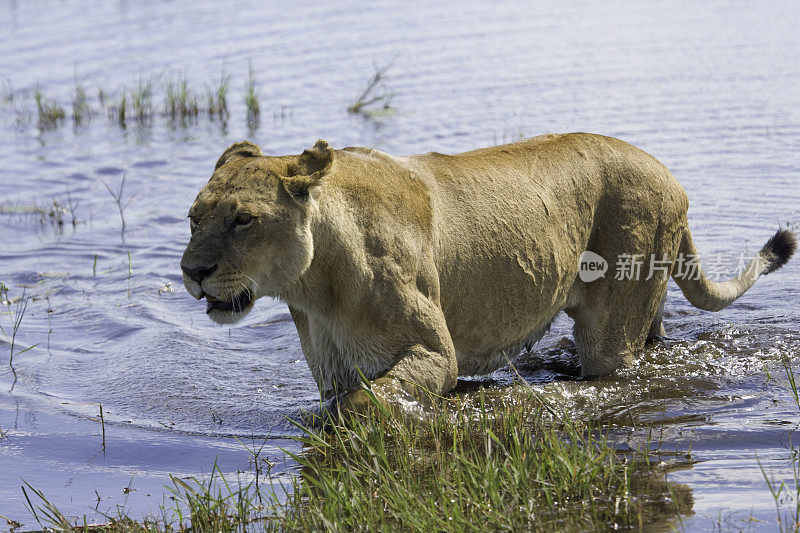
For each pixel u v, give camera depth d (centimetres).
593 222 1123
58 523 796
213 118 2594
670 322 1355
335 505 779
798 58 2944
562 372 1193
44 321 1404
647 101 2514
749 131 2228
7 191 2055
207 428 1036
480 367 1098
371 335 965
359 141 2233
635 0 4184
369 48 3303
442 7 4103
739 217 1719
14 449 971
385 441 926
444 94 2662
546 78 2808
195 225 900
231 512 811
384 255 956
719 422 985
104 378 1188
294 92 2775
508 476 811
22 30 3819
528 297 1077
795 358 1190
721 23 3572
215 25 3806
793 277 1520
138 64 3206
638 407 1045
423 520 750
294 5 4200
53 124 2639
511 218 1055
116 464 939
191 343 1305
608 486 812
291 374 1199
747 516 750
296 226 903
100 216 1898
